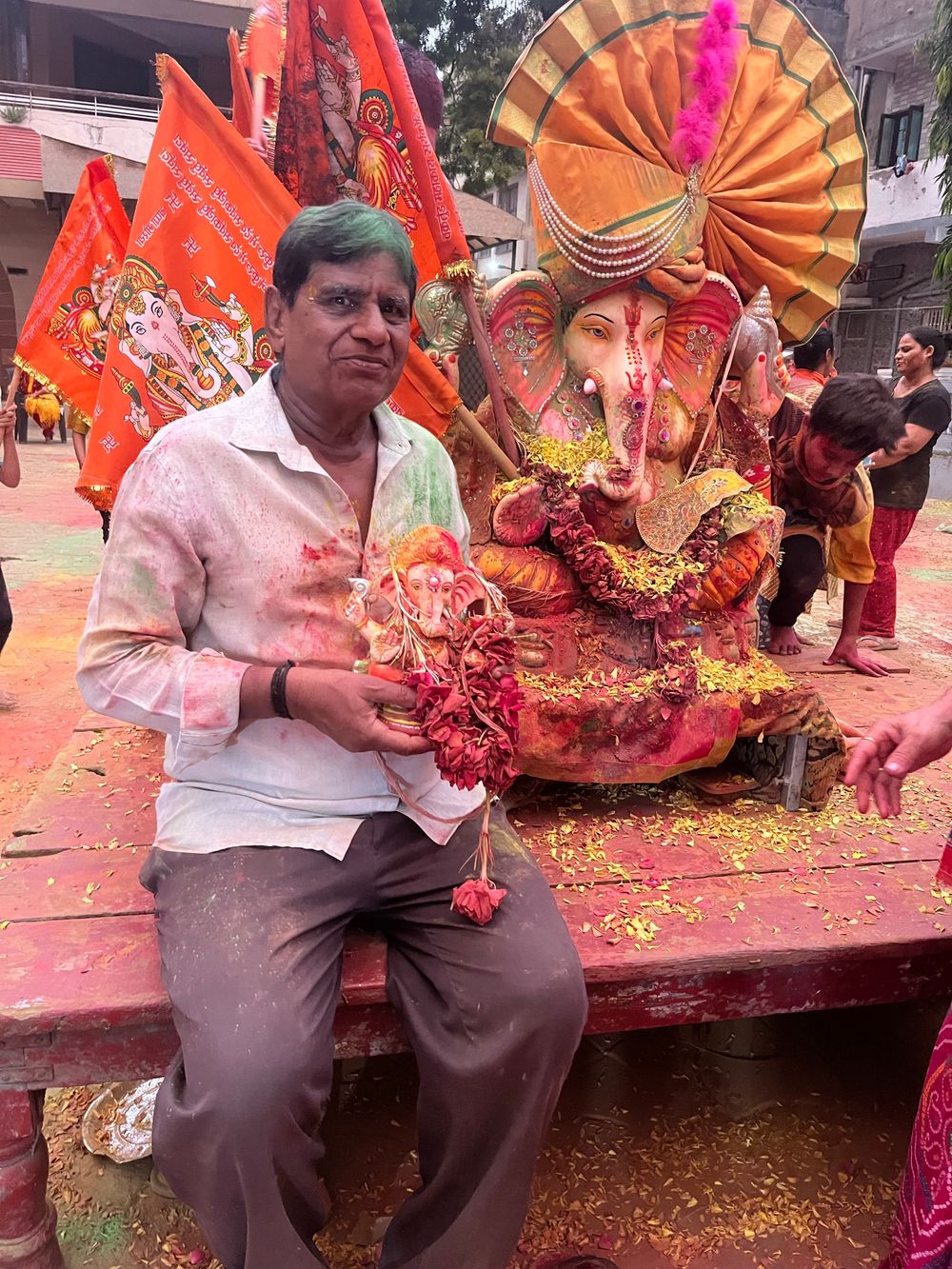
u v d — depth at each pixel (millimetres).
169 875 1594
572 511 2305
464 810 1714
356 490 1640
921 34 14352
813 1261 1794
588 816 2348
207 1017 1343
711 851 2193
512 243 12836
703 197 2383
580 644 2385
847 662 3779
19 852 2025
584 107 2299
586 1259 1768
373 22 2074
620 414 2404
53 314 3518
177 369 2133
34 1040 1571
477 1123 1467
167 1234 1833
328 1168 1984
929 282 15859
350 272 1417
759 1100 2203
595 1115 2146
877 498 4629
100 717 2824
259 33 2555
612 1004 1806
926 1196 1495
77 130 13203
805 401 3738
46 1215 1690
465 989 1482
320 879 1561
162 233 2086
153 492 1475
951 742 1667
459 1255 1485
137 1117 2070
